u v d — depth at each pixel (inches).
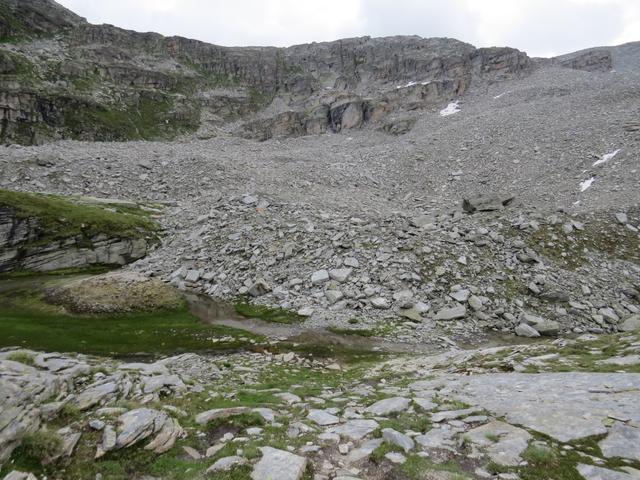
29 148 3535.9
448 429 424.2
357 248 1550.2
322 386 674.8
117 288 1413.6
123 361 893.8
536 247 1563.7
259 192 2410.2
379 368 834.2
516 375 605.3
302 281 1438.2
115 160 3233.3
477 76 7037.4
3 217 1754.4
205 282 1566.2
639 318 1182.3
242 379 721.0
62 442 376.5
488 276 1381.6
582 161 2970.0
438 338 1074.7
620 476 308.0
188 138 6117.1
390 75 7696.9
